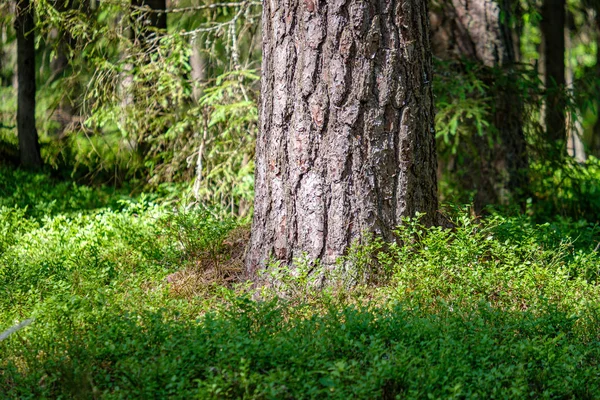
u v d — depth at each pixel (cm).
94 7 1017
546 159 1064
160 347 466
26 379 438
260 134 659
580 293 596
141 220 835
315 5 614
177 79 969
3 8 1143
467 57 1064
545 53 1788
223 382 402
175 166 1003
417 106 638
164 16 1285
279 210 639
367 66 616
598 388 441
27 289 626
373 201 626
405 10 624
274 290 603
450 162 1085
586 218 1077
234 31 1011
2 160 1426
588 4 1752
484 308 518
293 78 626
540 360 461
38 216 1025
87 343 474
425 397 410
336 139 620
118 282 638
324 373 415
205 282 667
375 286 612
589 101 1046
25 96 1412
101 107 994
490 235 693
